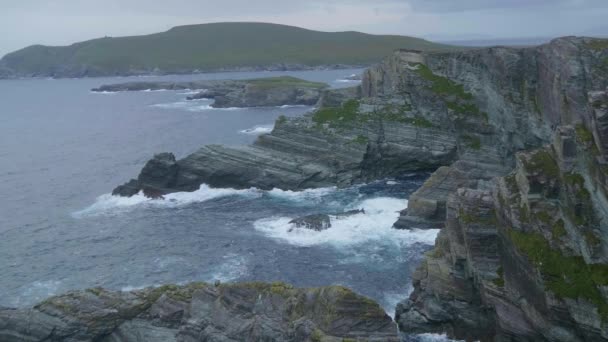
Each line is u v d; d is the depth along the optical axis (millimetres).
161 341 43312
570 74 58062
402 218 70250
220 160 91125
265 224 74375
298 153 93562
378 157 92562
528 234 40625
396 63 104688
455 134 89125
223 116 183000
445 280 47312
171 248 67562
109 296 45844
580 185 38438
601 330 35062
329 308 39188
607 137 36344
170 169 90188
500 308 42344
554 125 65750
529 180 41281
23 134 160375
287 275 58688
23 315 44938
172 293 45562
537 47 73250
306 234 69625
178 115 191000
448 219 47719
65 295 46156
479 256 44344
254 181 90188
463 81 90250
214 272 60250
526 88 75000
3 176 106562
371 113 96438
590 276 36250
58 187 97812
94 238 72000
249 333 41031
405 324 48156
